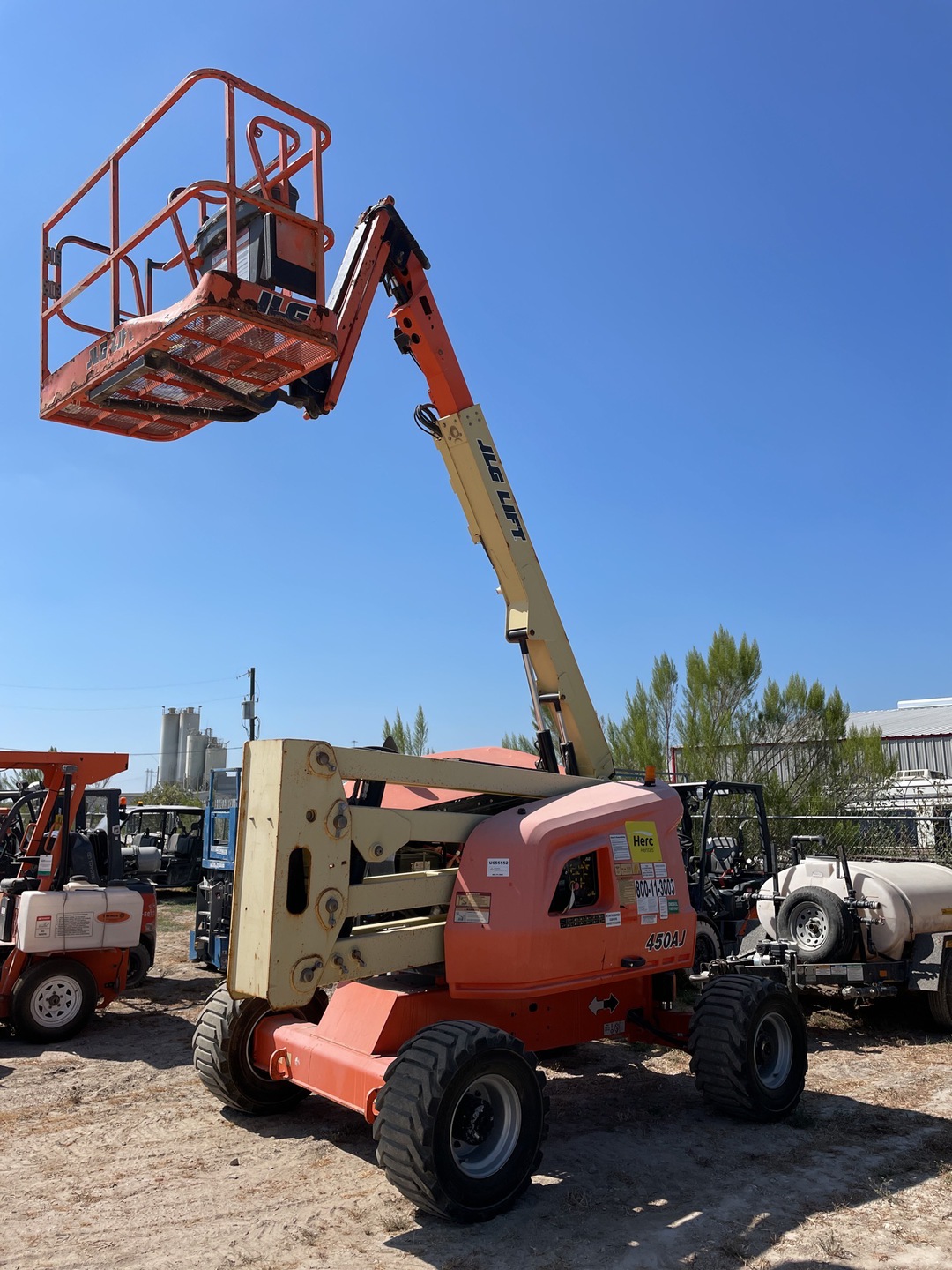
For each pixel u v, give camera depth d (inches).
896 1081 272.1
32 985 313.6
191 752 1585.9
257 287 181.0
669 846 238.4
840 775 555.5
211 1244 168.7
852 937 331.0
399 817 199.0
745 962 319.6
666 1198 187.0
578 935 209.2
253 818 181.3
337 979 182.4
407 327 262.7
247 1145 219.8
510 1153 181.5
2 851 385.7
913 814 539.2
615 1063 289.6
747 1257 160.9
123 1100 255.0
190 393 207.6
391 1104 172.7
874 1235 169.5
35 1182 199.3
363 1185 195.3
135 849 607.5
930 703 1286.9
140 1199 189.6
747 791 380.2
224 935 418.9
